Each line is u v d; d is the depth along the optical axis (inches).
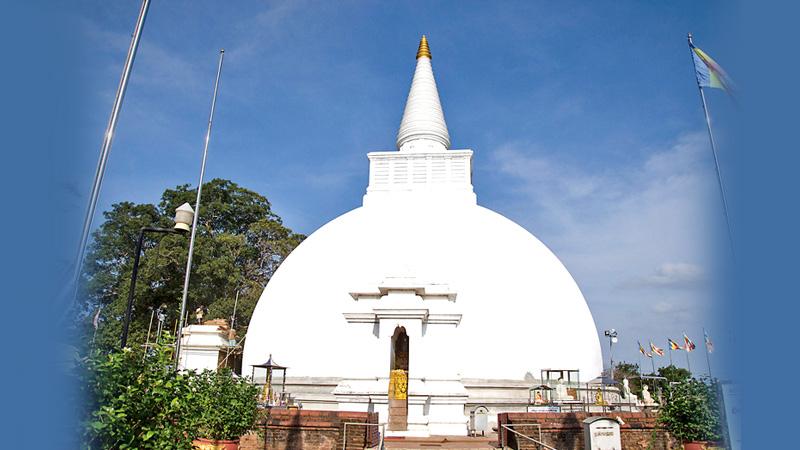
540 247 1064.2
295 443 540.7
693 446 432.8
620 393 992.9
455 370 711.7
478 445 589.0
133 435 257.4
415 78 1364.4
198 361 1021.2
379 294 761.0
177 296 1519.4
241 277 1595.7
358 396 693.9
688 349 1106.1
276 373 920.9
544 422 545.0
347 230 1080.2
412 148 1273.4
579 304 991.6
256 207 1882.4
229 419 447.8
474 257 982.4
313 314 956.6
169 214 1764.3
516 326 908.0
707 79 559.8
